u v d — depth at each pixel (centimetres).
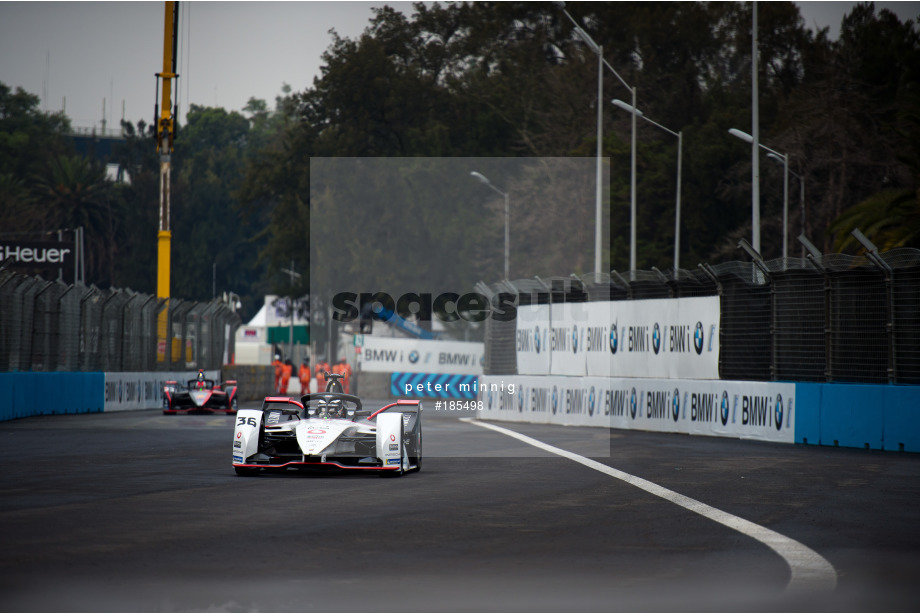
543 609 2445
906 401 7138
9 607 2406
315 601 2502
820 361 8050
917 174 16488
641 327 9731
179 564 2911
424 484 4966
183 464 5853
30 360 10500
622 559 3052
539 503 4278
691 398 9006
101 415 11244
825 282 7956
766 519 3875
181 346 14888
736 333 8762
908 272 7319
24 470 5462
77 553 3048
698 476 5447
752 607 2472
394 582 2714
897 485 5078
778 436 8106
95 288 12119
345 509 4031
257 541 3281
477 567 2919
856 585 2711
